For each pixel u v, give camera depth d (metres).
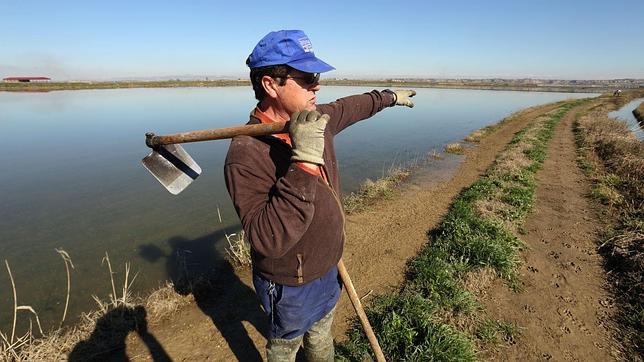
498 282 4.51
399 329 3.50
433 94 61.50
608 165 11.20
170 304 4.06
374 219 6.84
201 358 3.40
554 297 4.23
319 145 1.35
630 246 5.04
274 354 2.06
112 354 3.46
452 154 13.91
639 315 3.76
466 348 3.28
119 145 14.46
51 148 13.90
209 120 21.20
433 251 5.08
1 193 8.89
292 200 1.35
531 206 7.23
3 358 3.27
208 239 6.39
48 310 4.49
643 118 24.62
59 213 7.66
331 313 2.14
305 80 1.56
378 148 14.90
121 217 7.44
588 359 3.32
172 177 2.08
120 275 5.24
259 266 1.80
